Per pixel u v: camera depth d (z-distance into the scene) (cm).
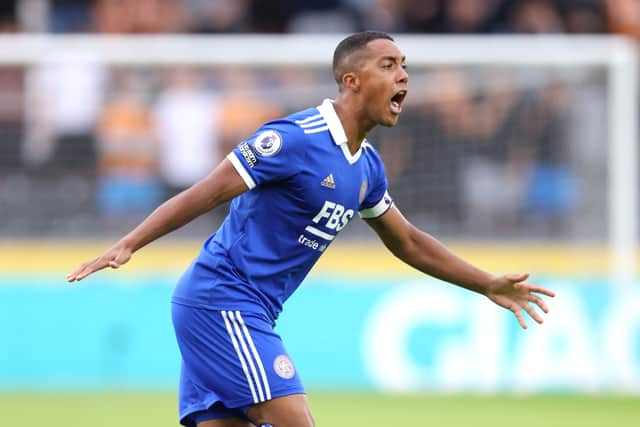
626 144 4003
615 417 3219
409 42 4084
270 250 1883
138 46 4000
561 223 4053
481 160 4084
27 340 3809
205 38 4053
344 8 4950
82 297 3831
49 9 5091
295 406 1839
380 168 1962
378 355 3816
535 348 3812
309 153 1838
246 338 1861
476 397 3650
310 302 3831
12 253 3900
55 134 4009
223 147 4022
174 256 3906
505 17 4844
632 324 3838
